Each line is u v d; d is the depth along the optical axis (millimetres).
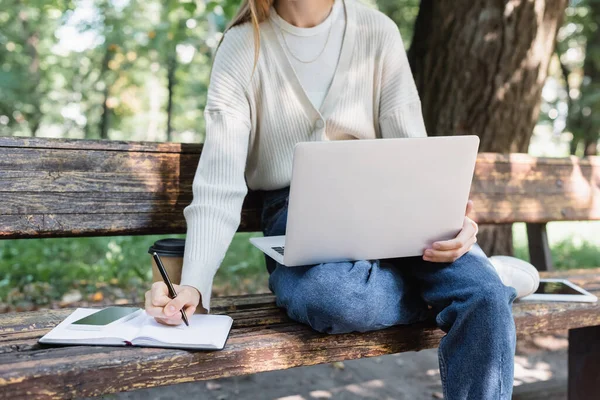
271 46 1773
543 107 10320
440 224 1508
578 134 9219
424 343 1559
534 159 2629
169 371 1247
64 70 12422
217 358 1297
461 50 3246
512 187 2564
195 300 1428
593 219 2807
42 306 3264
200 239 1508
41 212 1726
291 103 1760
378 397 2342
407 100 1848
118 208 1846
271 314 1642
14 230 1685
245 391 2367
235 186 1611
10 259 4145
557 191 2693
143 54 10609
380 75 1852
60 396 1145
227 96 1708
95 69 12148
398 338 1525
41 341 1290
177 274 1636
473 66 3230
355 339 1471
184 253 1520
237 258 4680
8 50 9812
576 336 2145
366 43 1837
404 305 1535
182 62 10945
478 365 1362
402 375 2617
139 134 15852
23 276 3789
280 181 1804
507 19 3164
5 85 9055
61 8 5832
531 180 2619
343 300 1390
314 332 1471
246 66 1735
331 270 1444
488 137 3262
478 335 1369
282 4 1811
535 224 2861
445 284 1490
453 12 3258
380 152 1355
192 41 7211
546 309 1740
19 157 1701
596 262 5598
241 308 1709
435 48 3330
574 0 8578
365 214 1426
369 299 1423
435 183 1439
